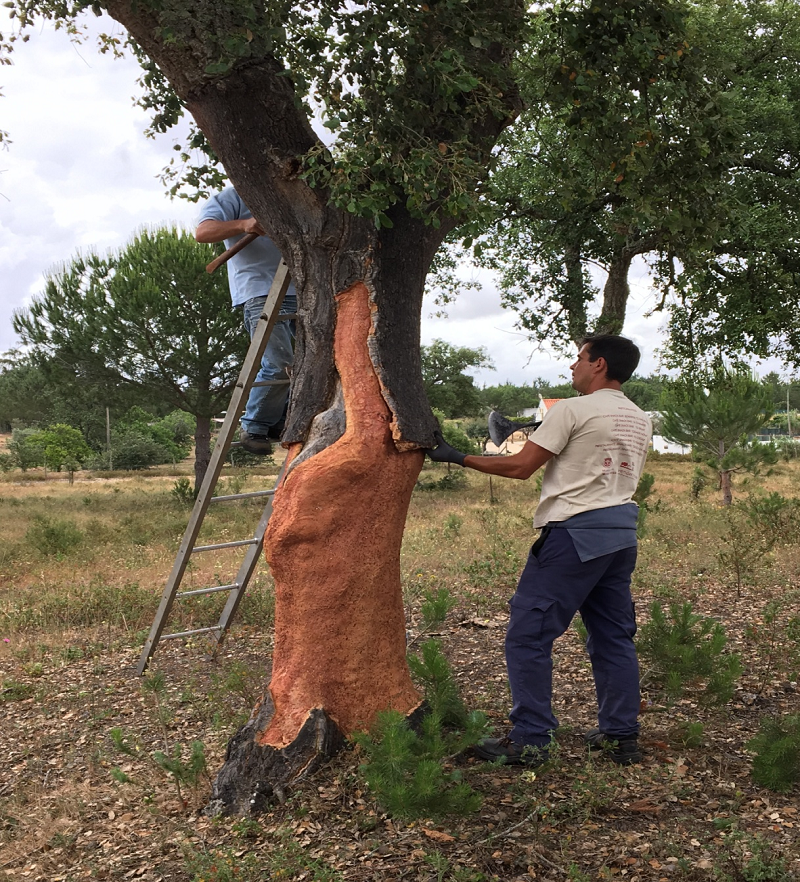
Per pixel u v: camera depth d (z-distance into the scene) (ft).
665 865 8.52
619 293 38.58
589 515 11.23
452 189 11.70
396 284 12.07
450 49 10.87
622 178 15.49
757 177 38.17
